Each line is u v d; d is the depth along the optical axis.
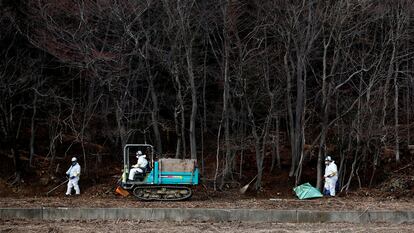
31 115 26.73
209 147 26.80
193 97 22.81
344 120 24.42
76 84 26.91
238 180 23.92
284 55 24.73
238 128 25.75
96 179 23.81
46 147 26.28
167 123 27.55
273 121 26.97
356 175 24.23
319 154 22.92
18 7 24.58
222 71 24.25
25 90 24.64
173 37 22.98
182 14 22.14
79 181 23.47
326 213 16.59
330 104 24.19
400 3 22.59
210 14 23.16
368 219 16.62
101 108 26.05
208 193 22.33
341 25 22.23
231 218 16.64
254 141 24.77
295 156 23.62
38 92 23.55
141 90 26.27
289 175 23.83
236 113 25.53
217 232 15.01
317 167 23.52
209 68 26.42
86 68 22.53
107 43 23.38
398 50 24.50
